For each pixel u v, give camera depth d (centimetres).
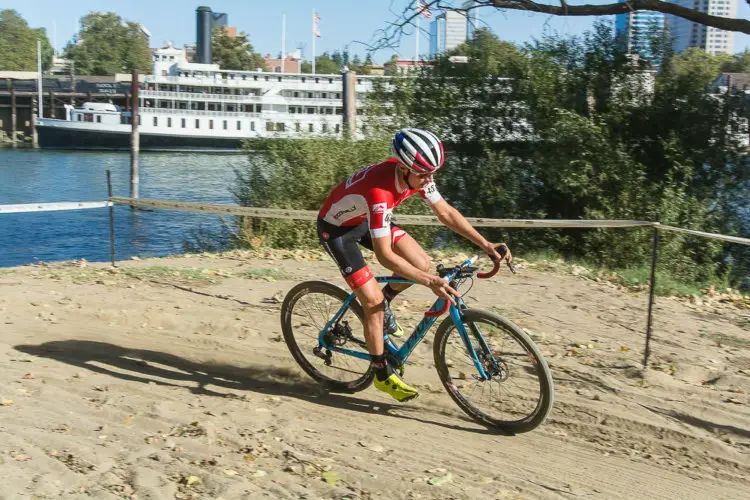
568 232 1313
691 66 1391
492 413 396
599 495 317
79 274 713
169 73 5009
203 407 399
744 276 1224
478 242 385
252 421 381
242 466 323
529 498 310
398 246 409
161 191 2828
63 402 394
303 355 458
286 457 337
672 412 411
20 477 296
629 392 436
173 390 426
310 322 454
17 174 3544
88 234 1902
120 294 637
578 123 1258
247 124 4956
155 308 592
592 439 378
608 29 1421
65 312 577
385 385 403
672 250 1131
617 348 534
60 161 4388
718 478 340
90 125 5419
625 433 385
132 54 10081
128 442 344
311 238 1100
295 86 4884
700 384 468
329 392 442
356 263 390
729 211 1303
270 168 1277
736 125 1331
